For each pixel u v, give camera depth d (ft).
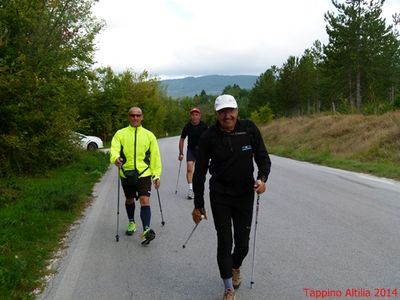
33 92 39.01
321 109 195.62
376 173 45.88
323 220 24.54
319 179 41.65
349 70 130.82
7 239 19.70
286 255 18.47
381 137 62.18
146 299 14.39
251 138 13.96
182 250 19.47
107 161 57.77
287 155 74.59
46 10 44.37
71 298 14.46
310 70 176.65
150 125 211.00
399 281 15.51
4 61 35.04
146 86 193.47
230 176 13.79
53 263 17.81
